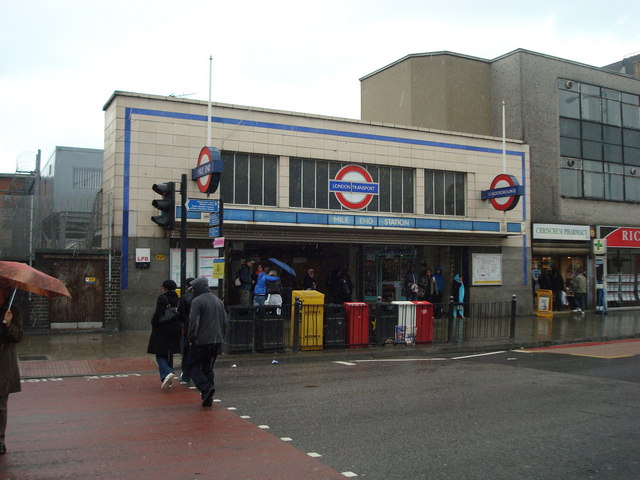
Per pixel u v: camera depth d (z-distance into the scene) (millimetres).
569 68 25469
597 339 16375
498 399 8414
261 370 11117
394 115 26422
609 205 26062
